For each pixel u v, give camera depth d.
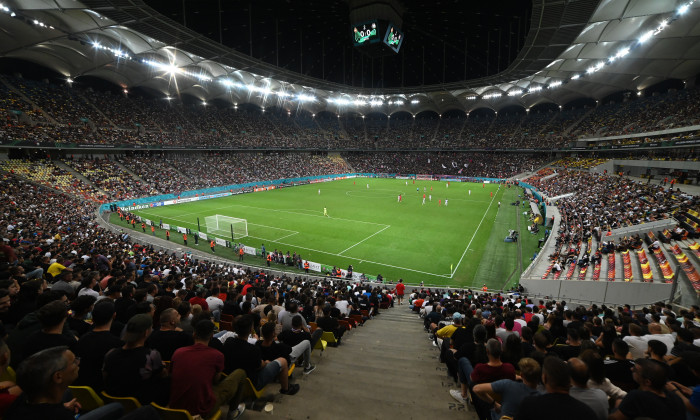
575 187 52.97
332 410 5.45
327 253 32.84
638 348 6.43
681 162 44.38
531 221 44.38
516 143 94.31
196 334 4.45
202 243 36.06
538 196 58.06
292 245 35.19
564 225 36.34
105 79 68.69
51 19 38.09
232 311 9.46
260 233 39.31
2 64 58.00
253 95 91.81
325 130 117.12
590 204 40.25
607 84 71.25
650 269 19.08
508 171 89.56
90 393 4.09
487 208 53.97
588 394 3.78
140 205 52.38
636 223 28.47
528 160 91.38
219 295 11.67
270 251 33.47
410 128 118.19
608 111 80.50
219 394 4.53
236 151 87.88
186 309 6.76
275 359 5.85
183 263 23.23
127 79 68.19
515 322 8.88
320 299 11.14
